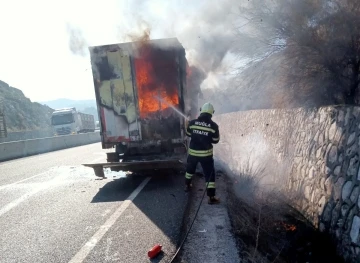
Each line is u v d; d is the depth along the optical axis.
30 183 7.74
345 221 3.24
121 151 7.33
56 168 10.21
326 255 3.36
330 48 5.38
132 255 3.30
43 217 4.83
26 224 4.55
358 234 2.93
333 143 3.94
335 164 3.75
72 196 6.07
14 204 5.71
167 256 3.24
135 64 6.84
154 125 6.96
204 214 4.26
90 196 5.97
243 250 3.23
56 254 3.45
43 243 3.79
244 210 4.52
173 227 4.03
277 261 3.22
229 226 3.79
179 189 6.02
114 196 5.84
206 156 5.04
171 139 6.94
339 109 4.00
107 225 4.25
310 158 4.62
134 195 5.79
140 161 6.53
